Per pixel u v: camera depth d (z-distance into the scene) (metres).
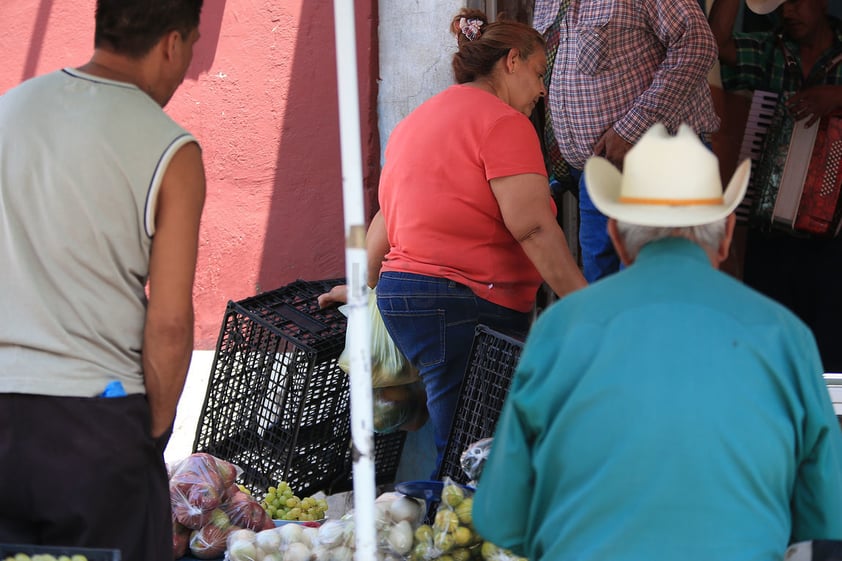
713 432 1.96
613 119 4.44
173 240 2.78
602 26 4.35
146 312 2.88
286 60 5.38
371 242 4.35
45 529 2.80
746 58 5.28
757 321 2.06
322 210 5.38
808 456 2.07
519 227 3.67
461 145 3.73
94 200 2.71
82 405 2.75
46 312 2.74
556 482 2.10
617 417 2.00
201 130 5.57
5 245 2.74
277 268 5.52
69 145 2.70
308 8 5.30
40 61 5.84
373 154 5.14
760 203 5.15
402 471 5.05
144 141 2.73
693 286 2.09
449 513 3.10
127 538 2.84
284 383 4.40
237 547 3.50
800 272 5.34
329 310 4.58
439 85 4.96
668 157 2.15
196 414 5.48
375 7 5.02
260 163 5.48
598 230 4.65
